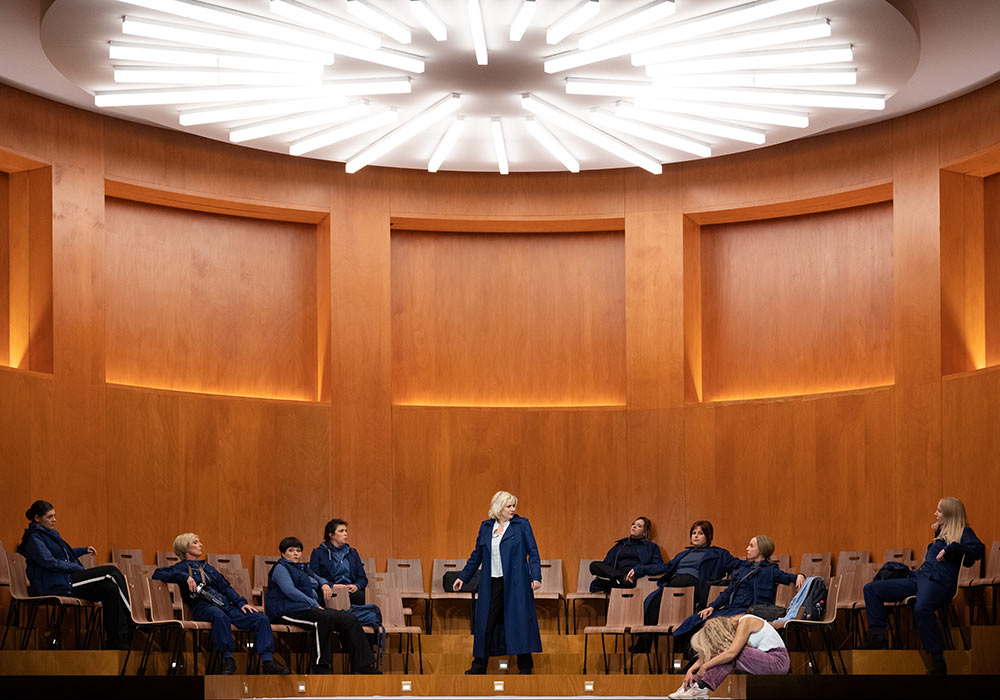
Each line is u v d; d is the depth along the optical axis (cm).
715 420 1262
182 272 1259
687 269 1304
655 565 1086
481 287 1355
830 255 1280
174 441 1183
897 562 981
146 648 914
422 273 1350
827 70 994
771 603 972
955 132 1144
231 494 1209
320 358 1305
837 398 1208
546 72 995
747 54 966
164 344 1238
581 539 1280
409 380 1334
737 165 1278
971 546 895
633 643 1055
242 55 951
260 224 1309
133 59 952
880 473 1172
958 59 1043
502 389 1342
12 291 1138
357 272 1291
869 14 898
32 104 1119
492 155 1248
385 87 1011
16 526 1055
